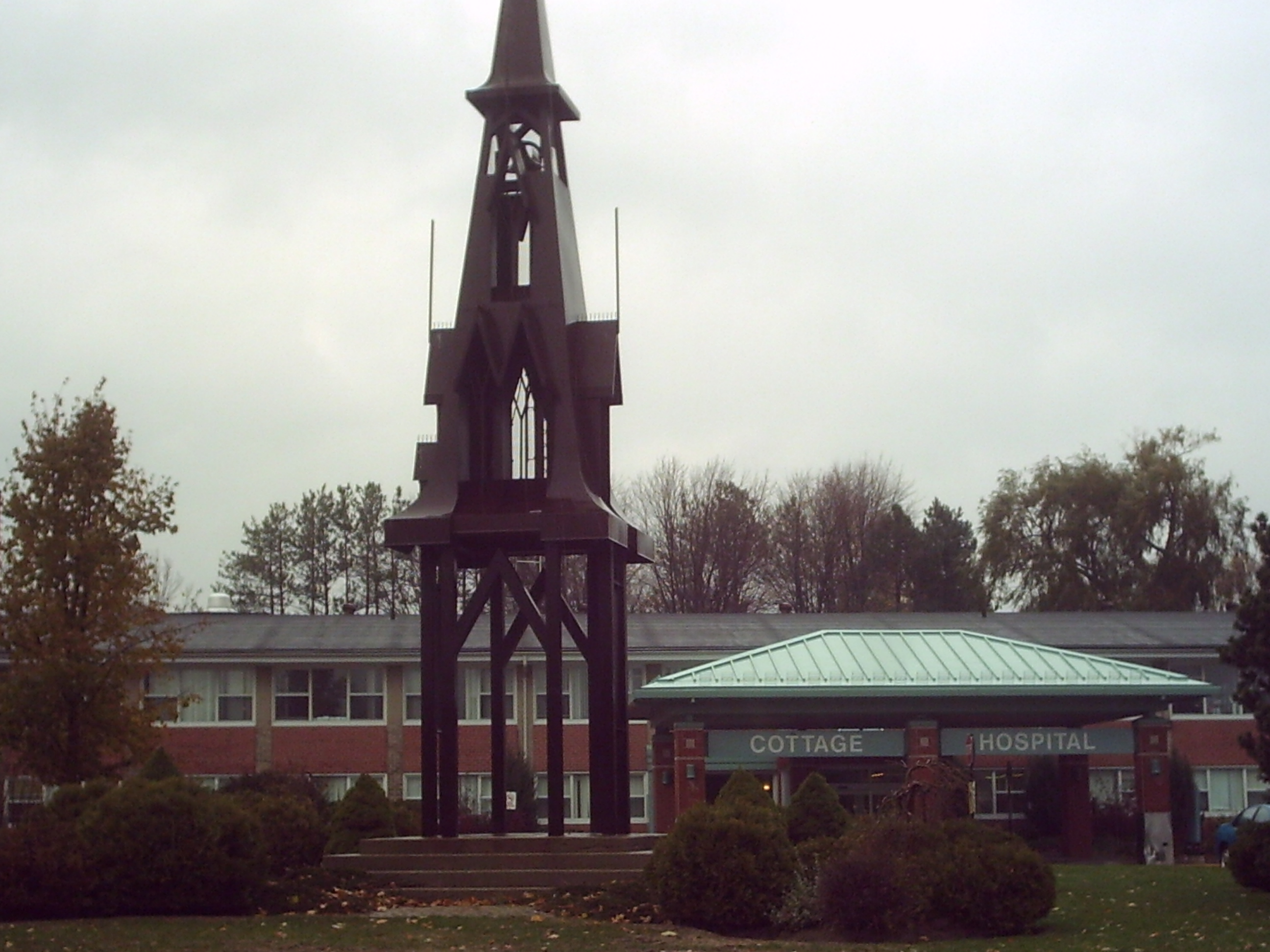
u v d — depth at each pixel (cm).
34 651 3052
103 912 2053
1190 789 4450
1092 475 7225
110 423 3186
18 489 3145
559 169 2691
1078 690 3647
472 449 2580
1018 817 4662
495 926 1953
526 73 2612
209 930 1900
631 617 5488
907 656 3828
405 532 2498
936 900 2020
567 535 2464
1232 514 7081
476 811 4925
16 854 2012
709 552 7919
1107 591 7131
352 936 1855
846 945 1894
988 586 7369
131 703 3438
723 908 2045
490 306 2566
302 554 8525
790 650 3872
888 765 4253
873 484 8300
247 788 4153
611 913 2081
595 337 2552
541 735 5091
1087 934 2017
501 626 2736
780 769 4125
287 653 5038
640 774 5044
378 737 5091
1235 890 2528
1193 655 5053
